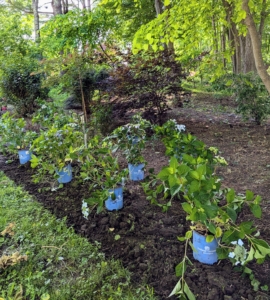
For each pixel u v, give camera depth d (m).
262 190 2.97
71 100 6.54
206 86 9.80
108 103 4.91
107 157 2.79
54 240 2.23
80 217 2.56
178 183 1.67
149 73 4.77
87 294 1.71
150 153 4.27
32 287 1.76
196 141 2.53
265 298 1.60
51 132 3.21
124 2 9.03
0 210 2.68
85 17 4.60
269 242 2.08
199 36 4.36
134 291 1.72
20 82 6.70
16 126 4.01
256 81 5.38
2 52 8.23
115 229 2.35
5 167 3.89
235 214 1.64
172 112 6.96
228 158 3.96
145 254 2.03
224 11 4.01
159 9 8.29
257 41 2.80
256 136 4.99
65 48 4.75
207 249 1.84
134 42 3.14
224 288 1.66
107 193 2.30
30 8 14.73
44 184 3.30
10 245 2.19
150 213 2.54
